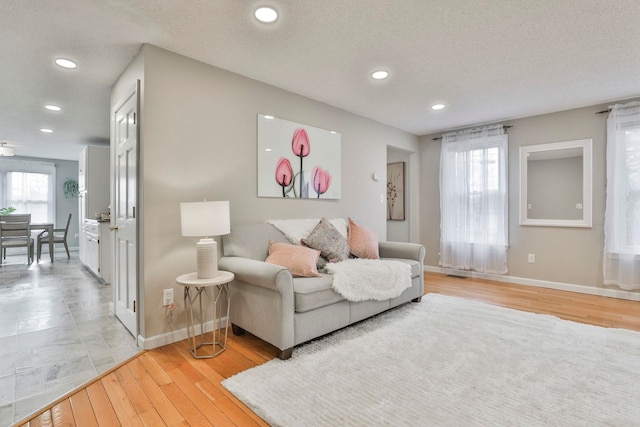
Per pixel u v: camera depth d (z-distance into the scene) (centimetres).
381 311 288
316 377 188
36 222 723
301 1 186
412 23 210
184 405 164
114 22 205
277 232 301
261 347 234
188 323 233
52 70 274
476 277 467
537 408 158
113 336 253
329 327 240
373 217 436
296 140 335
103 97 338
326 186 368
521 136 429
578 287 388
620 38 229
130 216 256
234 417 155
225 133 277
